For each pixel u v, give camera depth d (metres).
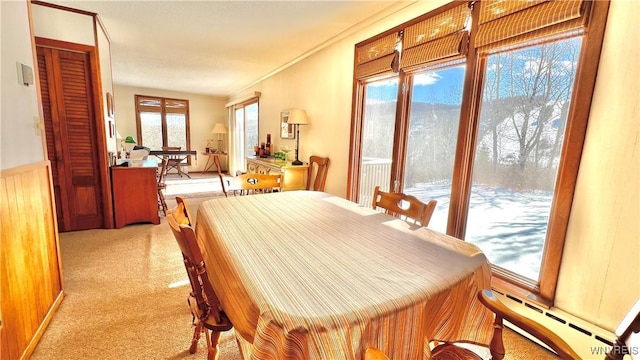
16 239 1.38
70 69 2.93
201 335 1.62
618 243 1.34
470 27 1.92
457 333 0.99
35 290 1.54
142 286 2.13
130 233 3.21
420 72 2.38
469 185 2.05
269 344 0.71
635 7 1.24
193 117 8.12
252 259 1.03
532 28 1.56
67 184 3.11
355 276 0.93
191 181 6.78
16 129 1.43
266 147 5.22
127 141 5.85
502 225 1.89
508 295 1.74
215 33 3.24
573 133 1.45
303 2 2.46
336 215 1.64
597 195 1.39
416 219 1.58
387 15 2.59
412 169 2.54
